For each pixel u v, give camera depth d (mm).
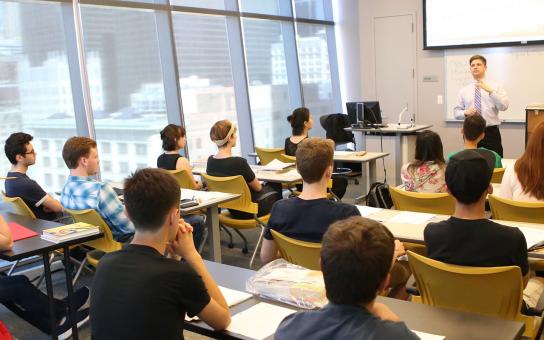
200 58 6621
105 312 1503
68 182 3381
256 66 7523
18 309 2967
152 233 1573
